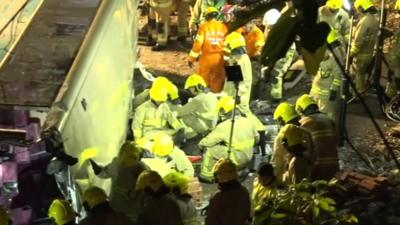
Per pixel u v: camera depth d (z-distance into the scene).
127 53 13.00
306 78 16.72
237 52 13.57
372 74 15.42
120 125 11.80
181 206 8.82
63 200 7.86
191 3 18.98
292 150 9.45
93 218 7.73
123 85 12.23
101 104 9.99
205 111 12.40
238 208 8.43
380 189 8.91
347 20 15.46
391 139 13.83
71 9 10.32
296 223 6.84
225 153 11.66
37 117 8.28
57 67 8.48
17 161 8.58
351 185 9.16
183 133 12.34
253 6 5.02
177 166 10.94
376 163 12.72
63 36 9.37
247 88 13.52
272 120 14.01
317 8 4.80
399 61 14.68
